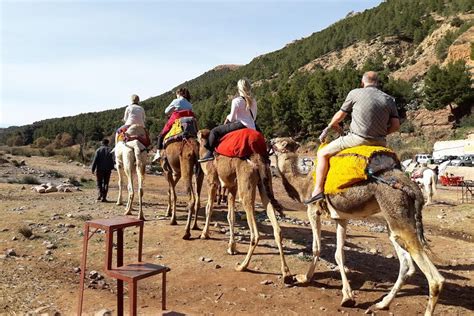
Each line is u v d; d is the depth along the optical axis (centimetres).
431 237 1388
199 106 16762
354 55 14738
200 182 1129
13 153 6512
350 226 1483
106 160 1631
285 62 17812
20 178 2805
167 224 1192
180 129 1109
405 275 694
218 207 1612
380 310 693
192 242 1013
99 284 761
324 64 15238
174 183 1198
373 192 639
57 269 825
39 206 1469
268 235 1141
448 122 7212
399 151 6238
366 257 1001
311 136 8281
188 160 1057
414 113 7919
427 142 6631
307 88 8500
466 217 1767
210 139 909
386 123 691
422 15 14888
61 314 625
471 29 10062
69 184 2383
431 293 584
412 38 14212
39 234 1049
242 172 819
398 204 611
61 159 5491
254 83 17700
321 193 712
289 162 815
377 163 643
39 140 9550
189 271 830
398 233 612
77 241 1009
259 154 825
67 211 1360
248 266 859
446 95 7300
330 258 957
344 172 662
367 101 684
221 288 752
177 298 710
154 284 770
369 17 17375
